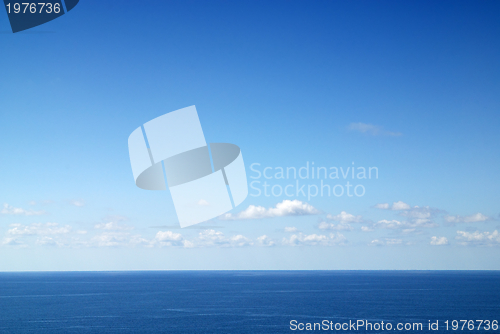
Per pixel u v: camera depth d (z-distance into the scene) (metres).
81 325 74.81
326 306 105.44
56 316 86.81
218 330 69.75
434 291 160.12
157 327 72.50
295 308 100.69
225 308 101.06
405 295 140.38
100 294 146.75
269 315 87.94
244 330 69.88
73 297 134.38
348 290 165.75
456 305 108.75
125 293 151.50
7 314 90.56
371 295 139.88
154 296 137.25
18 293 153.38
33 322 78.75
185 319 81.94
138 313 91.50
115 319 82.12
